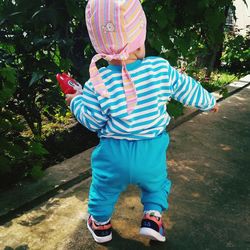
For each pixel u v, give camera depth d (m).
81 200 2.23
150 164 1.60
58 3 2.39
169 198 2.23
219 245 1.87
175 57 2.77
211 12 2.62
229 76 4.83
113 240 1.90
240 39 3.63
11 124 2.38
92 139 3.08
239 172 2.54
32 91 2.58
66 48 2.52
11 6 2.38
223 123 3.33
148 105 1.53
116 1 1.44
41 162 2.60
